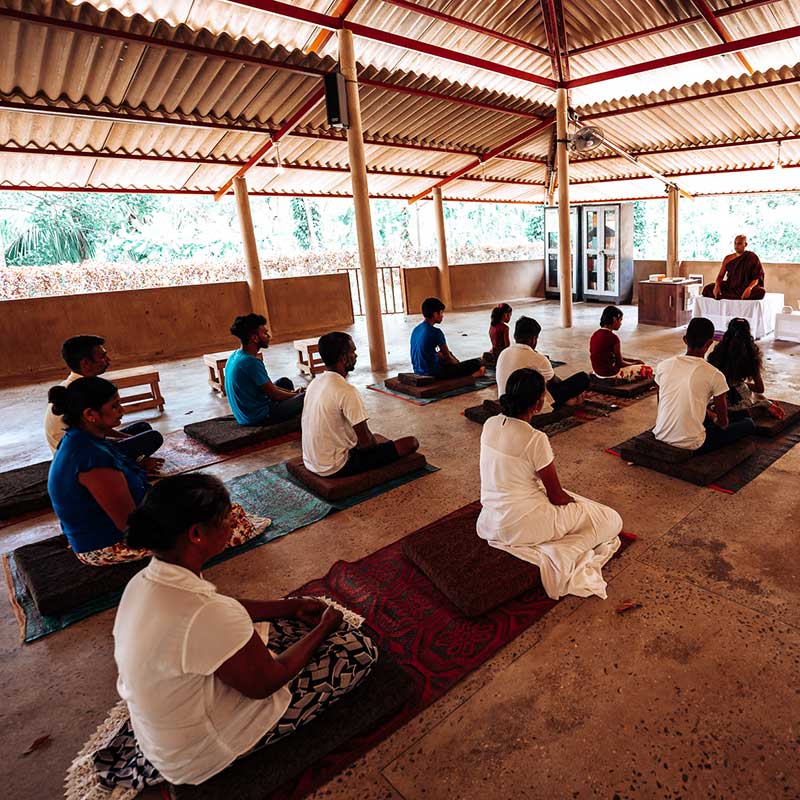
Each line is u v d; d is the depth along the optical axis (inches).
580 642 82.0
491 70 283.7
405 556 104.6
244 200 385.4
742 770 61.7
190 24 223.8
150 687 51.7
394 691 70.8
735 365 143.9
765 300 298.4
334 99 231.5
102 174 333.1
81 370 134.7
